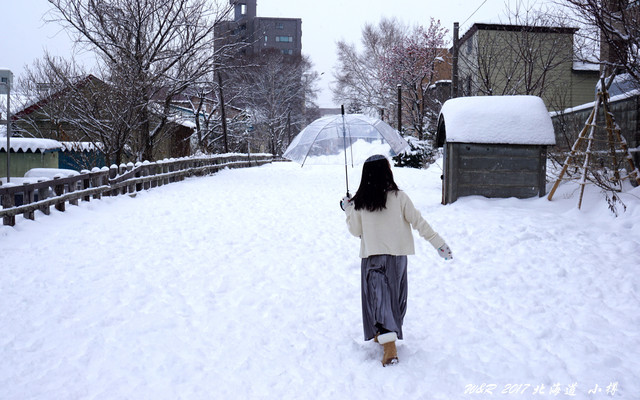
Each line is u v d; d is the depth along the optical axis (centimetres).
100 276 711
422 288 656
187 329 536
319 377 427
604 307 561
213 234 977
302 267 765
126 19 2100
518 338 493
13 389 409
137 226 1034
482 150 1163
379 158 466
